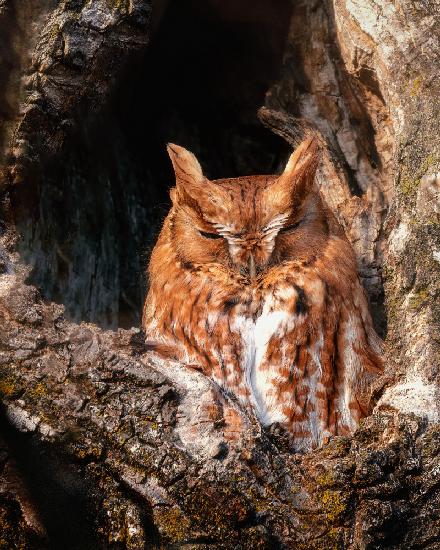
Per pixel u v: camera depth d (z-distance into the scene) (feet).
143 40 33.94
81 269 43.29
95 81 33.86
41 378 27.76
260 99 45.68
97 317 44.52
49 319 29.30
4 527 26.37
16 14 33.04
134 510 26.32
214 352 32.71
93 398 27.63
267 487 26.40
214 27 43.50
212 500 26.17
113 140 45.16
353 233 37.09
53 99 33.19
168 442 26.99
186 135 48.57
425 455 26.89
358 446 27.07
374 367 32.94
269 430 29.73
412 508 26.22
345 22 35.32
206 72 46.47
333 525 25.99
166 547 26.00
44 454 26.99
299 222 33.17
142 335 31.22
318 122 39.45
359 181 38.75
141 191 47.11
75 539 26.76
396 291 31.14
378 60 34.55
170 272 33.99
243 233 32.50
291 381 32.04
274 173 46.47
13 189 33.83
